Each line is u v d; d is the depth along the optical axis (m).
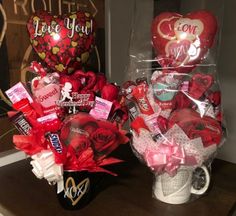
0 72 0.78
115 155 0.92
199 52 0.61
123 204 0.67
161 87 0.60
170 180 0.64
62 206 0.65
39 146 0.60
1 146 0.82
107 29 1.05
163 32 0.62
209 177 0.68
